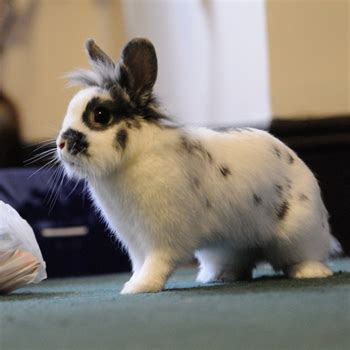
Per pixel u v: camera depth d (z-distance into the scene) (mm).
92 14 7438
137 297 2914
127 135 3145
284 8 5980
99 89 3219
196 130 3477
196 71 6762
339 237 5844
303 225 3574
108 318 2336
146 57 3225
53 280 4934
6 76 7453
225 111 6441
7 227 3385
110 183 3238
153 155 3182
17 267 3332
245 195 3430
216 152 3418
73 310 2568
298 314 2281
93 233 5332
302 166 3717
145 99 3215
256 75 6086
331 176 5875
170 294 2986
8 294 3402
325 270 3650
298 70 6047
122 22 7453
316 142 5875
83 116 3145
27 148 7168
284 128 5906
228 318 2246
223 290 3076
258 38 6039
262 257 3795
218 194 3363
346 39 6156
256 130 3703
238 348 1844
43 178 5297
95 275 5297
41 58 7434
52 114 7426
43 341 2021
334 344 1852
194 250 3342
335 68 6133
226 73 6422
